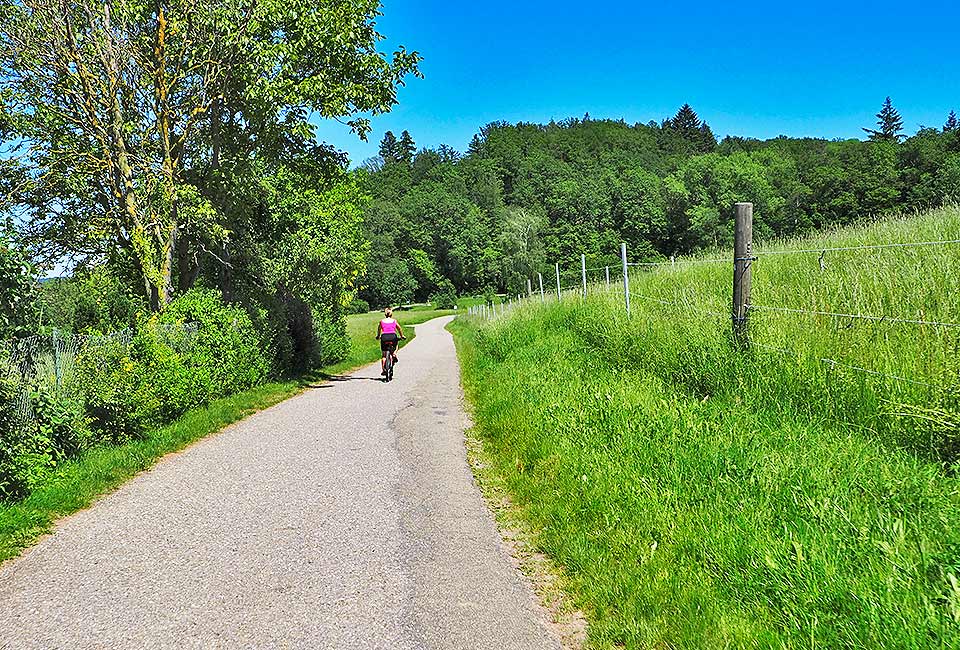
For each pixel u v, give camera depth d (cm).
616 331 1150
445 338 4169
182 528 547
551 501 547
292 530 537
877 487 452
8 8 1470
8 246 661
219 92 1644
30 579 451
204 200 1600
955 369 517
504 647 357
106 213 1684
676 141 18650
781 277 1007
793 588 347
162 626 382
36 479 613
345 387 1550
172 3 1551
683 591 371
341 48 1683
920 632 300
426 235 12294
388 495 626
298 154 1894
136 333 1109
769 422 621
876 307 711
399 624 382
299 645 360
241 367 1383
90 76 1540
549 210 11225
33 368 717
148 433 890
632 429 652
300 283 1978
